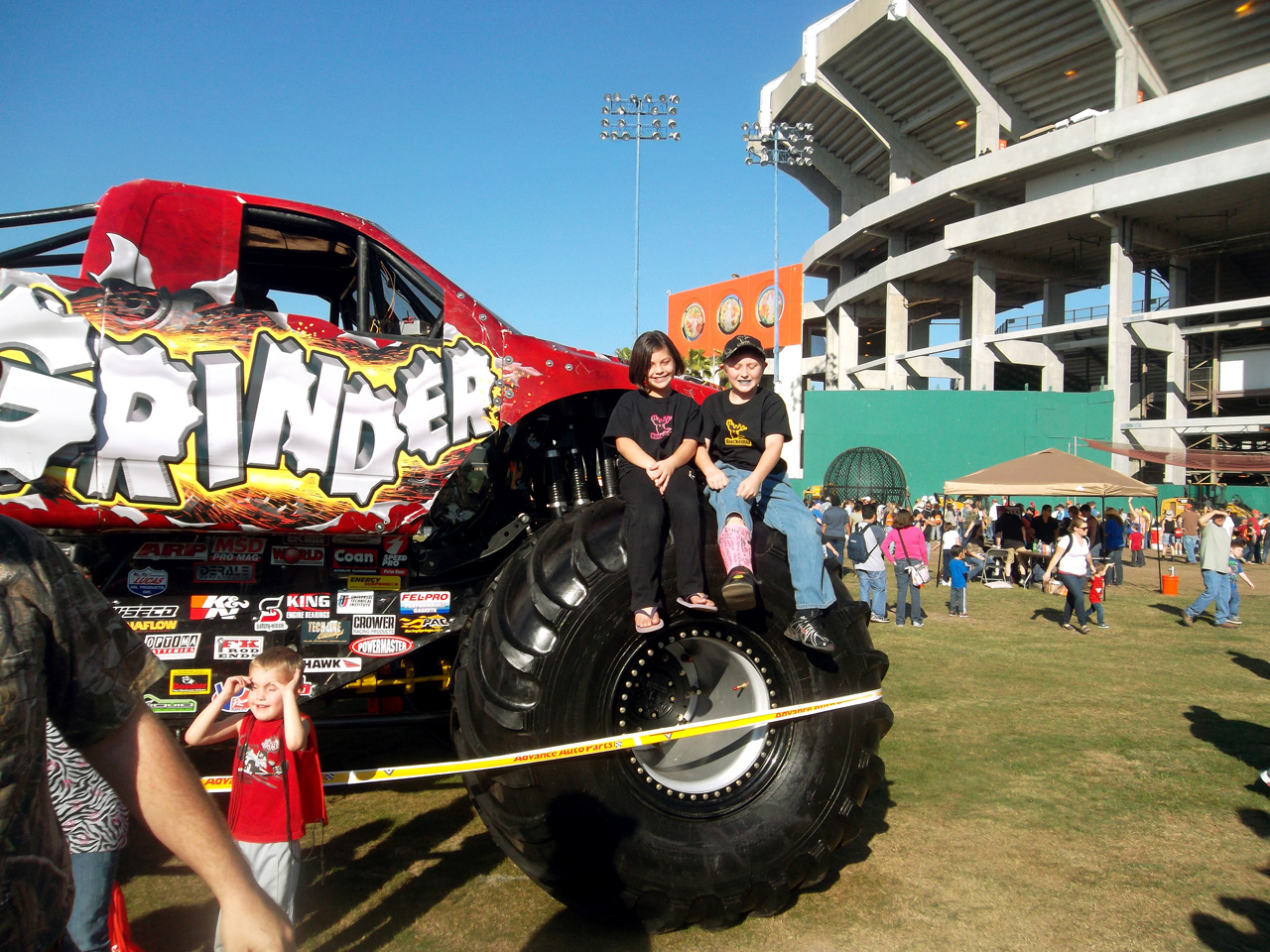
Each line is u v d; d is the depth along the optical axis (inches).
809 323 2600.9
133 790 51.9
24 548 49.8
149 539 124.4
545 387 139.2
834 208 2411.4
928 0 1641.2
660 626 116.6
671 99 1229.1
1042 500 1406.3
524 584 120.5
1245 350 1589.6
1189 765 203.6
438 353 132.7
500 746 111.8
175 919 121.9
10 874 45.9
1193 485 1417.3
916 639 402.9
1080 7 1510.8
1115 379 1503.4
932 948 118.9
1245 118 1320.1
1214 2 1402.6
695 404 128.7
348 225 142.6
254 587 127.6
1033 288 2128.4
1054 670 322.7
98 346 113.1
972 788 186.4
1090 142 1453.0
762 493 134.0
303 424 122.0
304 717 114.1
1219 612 452.1
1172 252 1585.9
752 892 119.3
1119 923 126.4
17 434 108.2
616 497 132.1
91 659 51.6
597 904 113.9
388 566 133.3
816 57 1913.1
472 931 121.5
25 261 148.5
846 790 126.6
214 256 126.7
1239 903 133.0
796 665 128.6
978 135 1754.4
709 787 123.6
